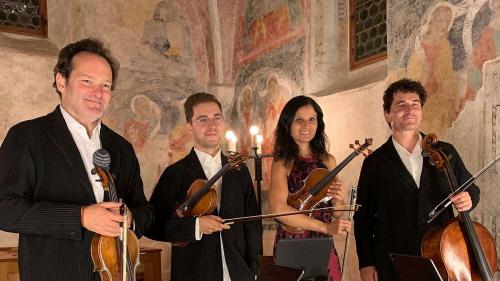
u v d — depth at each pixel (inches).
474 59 146.1
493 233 137.9
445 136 154.6
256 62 259.6
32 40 253.9
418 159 124.5
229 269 122.8
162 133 269.4
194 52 281.1
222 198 126.8
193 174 127.6
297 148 136.6
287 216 127.6
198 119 129.7
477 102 144.6
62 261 86.7
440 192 120.3
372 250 130.4
